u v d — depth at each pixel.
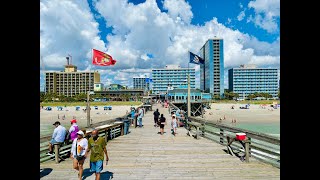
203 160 11.04
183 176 8.84
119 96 134.50
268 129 58.41
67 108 107.44
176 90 82.19
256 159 11.09
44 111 101.75
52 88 152.12
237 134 10.97
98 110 103.19
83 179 8.42
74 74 153.75
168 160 11.09
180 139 16.70
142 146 14.35
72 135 11.42
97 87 145.12
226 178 8.55
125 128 18.77
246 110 110.00
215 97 132.00
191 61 24.41
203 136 17.53
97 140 7.51
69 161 10.83
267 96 157.75
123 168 9.88
